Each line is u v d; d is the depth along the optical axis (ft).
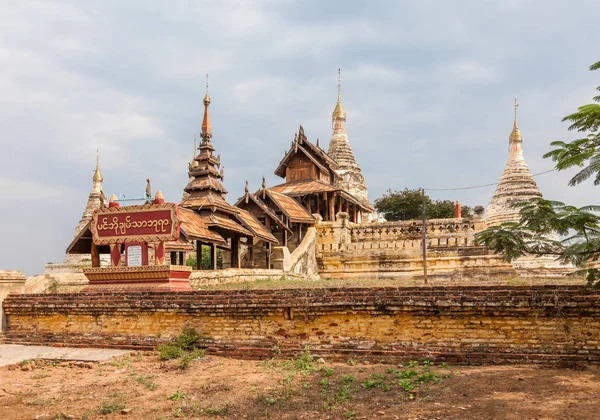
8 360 45.16
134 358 46.06
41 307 53.01
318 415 29.78
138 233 57.93
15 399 34.53
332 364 41.39
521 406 28.86
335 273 111.24
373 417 28.94
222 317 46.62
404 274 104.37
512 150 154.81
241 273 80.33
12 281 55.36
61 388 37.09
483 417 27.71
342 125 189.06
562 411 27.76
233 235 94.84
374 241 115.03
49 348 50.55
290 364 41.65
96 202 161.07
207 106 104.22
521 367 37.32
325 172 148.66
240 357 44.86
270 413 30.45
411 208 210.38
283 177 150.71
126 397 34.37
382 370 38.60
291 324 44.55
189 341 46.32
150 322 49.19
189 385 36.70
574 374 34.81
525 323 38.96
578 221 35.91
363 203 168.45
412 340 41.32
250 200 113.29
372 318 42.50
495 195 151.64
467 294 40.04
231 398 33.45
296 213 118.01
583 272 37.45
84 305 51.29
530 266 113.39
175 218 56.95
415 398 31.76
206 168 98.17
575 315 37.83
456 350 39.96
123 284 56.39
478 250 99.09
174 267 55.62
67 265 120.98
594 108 33.78
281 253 100.48
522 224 40.32
